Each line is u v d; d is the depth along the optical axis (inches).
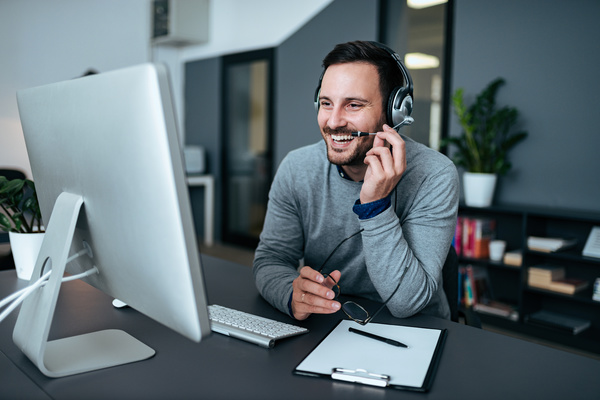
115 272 29.1
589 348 108.4
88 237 30.6
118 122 24.3
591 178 116.9
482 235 127.6
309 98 181.3
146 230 24.7
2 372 29.6
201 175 220.2
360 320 38.1
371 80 42.4
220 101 217.9
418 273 41.0
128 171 24.5
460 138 131.0
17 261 50.2
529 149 126.9
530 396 27.5
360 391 27.8
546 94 122.7
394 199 47.9
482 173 127.8
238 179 215.5
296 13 182.7
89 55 210.4
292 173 52.6
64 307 41.9
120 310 41.3
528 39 124.7
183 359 31.8
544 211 115.1
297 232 53.6
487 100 130.6
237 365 31.0
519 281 129.4
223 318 38.0
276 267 47.5
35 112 33.1
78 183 29.6
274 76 194.7
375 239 40.4
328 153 45.4
